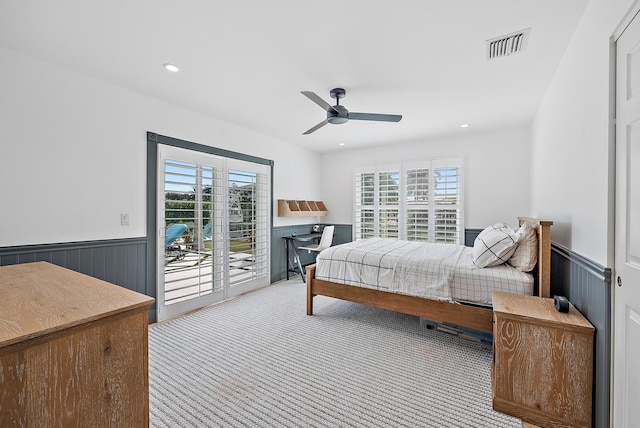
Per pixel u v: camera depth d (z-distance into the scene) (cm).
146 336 100
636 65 120
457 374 206
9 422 72
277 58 222
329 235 466
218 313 327
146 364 100
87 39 198
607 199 140
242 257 399
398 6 165
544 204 294
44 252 228
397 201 499
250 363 221
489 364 220
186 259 327
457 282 244
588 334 149
